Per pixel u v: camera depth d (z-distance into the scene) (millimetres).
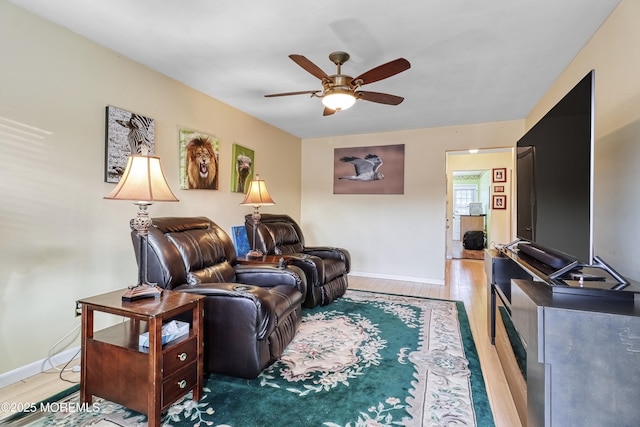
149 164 1859
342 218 5598
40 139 2146
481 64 2777
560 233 1896
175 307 1677
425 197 5039
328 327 2984
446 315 3363
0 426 1606
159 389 1579
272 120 4637
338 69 2564
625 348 1085
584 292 1310
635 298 1252
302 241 4574
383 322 3137
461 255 7582
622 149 1942
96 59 2471
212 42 2441
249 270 2875
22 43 2051
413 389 1963
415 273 5086
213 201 3709
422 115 4320
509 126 4555
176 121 3188
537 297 1296
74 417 1678
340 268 3969
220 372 2070
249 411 1733
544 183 2182
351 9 2018
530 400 1306
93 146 2459
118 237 2654
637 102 1796
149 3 1969
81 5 2004
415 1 1936
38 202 2143
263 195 3740
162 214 3057
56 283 2246
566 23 2164
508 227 6973
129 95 2717
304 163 5875
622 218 1946
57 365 2234
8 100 1992
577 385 1137
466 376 2123
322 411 1739
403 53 2584
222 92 3508
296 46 2484
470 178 10664
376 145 5355
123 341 1715
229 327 2037
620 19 1957
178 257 2246
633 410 1083
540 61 2721
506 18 2111
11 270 2020
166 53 2621
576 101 1677
